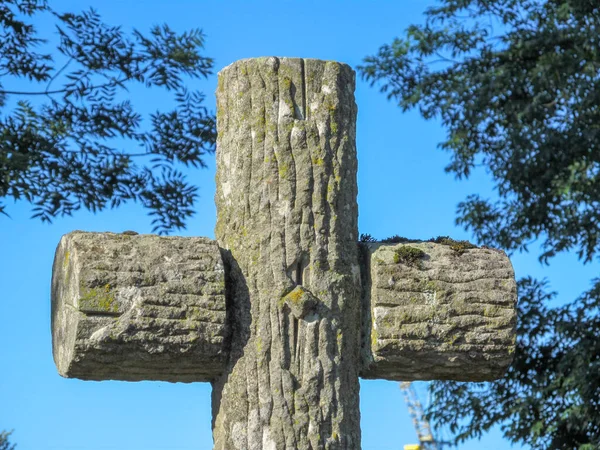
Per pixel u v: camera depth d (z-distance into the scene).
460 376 6.76
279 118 6.58
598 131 19.06
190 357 6.28
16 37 16.27
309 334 6.36
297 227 6.46
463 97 20.00
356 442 6.38
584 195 19.36
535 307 19.55
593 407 18.45
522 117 19.97
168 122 16.48
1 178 14.94
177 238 6.42
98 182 15.94
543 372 19.38
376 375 6.61
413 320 6.49
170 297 6.20
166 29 16.58
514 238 20.03
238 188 6.54
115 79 16.47
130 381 6.48
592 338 18.77
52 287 6.92
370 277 6.60
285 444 6.23
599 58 19.56
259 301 6.38
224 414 6.38
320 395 6.32
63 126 15.81
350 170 6.65
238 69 6.70
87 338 6.06
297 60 6.70
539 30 20.55
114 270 6.16
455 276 6.61
